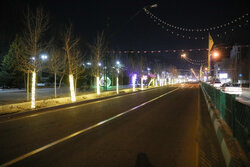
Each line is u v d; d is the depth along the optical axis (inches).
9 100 669.9
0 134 271.3
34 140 242.7
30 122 349.1
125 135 259.1
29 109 468.1
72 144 225.8
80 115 411.5
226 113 270.2
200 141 232.8
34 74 503.8
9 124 334.6
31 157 190.1
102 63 1047.0
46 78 1784.0
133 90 1224.2
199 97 808.9
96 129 292.5
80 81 1148.5
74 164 173.2
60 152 201.6
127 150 204.7
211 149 207.5
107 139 242.7
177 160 179.9
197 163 173.6
